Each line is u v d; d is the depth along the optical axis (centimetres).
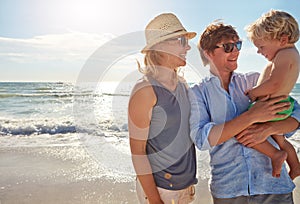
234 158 229
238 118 219
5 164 524
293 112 242
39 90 2380
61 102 1409
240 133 228
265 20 241
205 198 352
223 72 240
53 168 500
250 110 223
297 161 260
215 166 235
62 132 861
